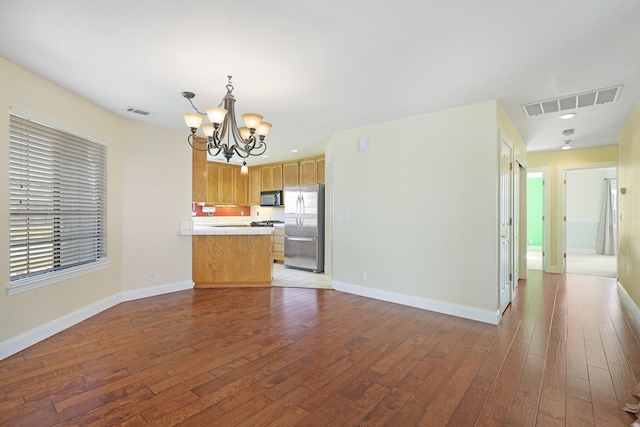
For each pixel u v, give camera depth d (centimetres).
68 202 319
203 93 316
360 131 436
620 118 390
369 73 271
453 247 356
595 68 259
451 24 201
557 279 550
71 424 173
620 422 176
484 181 337
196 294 444
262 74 273
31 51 236
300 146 556
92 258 355
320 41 221
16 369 232
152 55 242
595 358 253
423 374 229
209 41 222
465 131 348
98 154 361
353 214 446
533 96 320
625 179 421
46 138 292
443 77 278
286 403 194
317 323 330
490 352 264
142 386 211
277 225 727
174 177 459
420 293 381
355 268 445
